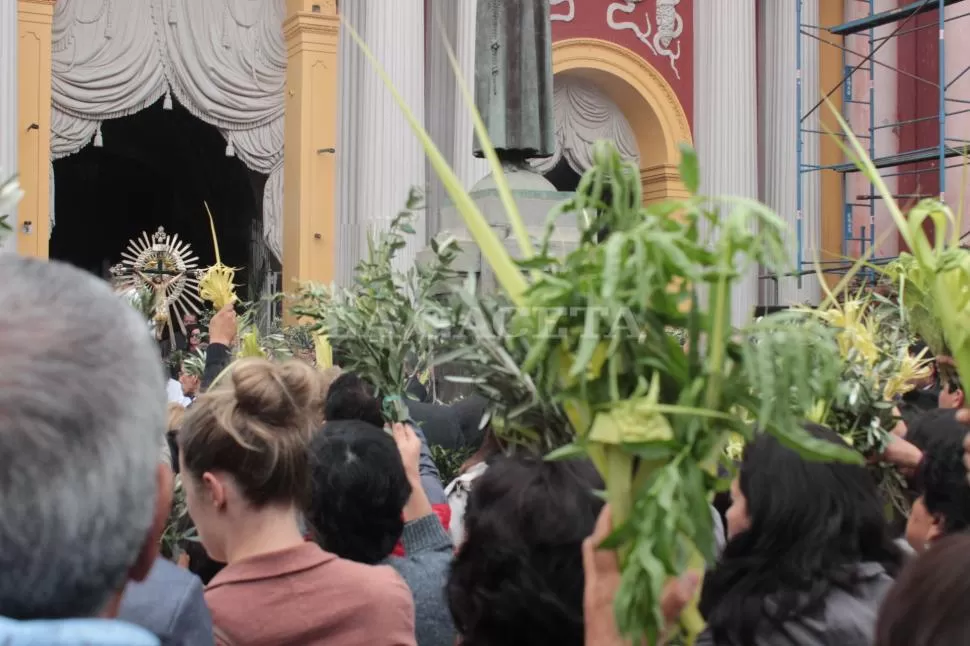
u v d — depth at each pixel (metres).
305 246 15.27
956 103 17.64
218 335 5.36
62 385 1.06
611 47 17.20
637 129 17.83
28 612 1.08
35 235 13.74
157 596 2.05
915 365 3.54
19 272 1.12
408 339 3.57
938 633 1.22
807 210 17.45
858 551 2.25
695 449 1.58
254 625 2.41
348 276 15.13
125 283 9.38
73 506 1.06
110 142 20.86
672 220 1.58
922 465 2.93
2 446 1.03
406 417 3.59
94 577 1.11
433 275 3.65
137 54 14.65
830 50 18.22
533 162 17.19
